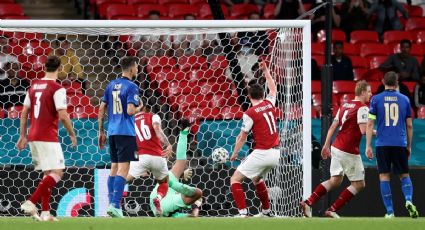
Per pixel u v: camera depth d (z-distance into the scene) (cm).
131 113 3812
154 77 4847
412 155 4944
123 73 3881
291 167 4362
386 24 6856
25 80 4759
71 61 4981
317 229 3052
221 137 4628
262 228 3062
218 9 5231
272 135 3906
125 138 3831
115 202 3822
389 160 4019
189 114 4744
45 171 3469
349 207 4650
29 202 3400
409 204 3934
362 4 6794
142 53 5231
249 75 4778
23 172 4456
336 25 6731
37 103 3419
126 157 3831
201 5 6588
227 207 4538
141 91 4834
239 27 4294
